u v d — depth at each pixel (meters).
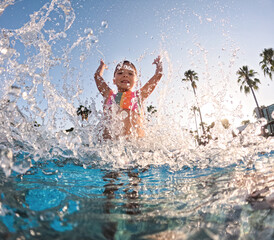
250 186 0.93
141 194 0.93
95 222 0.57
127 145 2.41
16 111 1.75
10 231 0.49
